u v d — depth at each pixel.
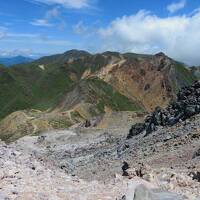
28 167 20.08
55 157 91.50
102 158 73.31
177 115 70.88
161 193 15.80
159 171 23.34
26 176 17.72
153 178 20.84
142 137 74.62
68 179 18.86
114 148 78.81
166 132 64.75
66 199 14.99
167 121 71.44
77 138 126.81
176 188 19.22
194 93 71.50
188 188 19.45
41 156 26.41
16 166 19.36
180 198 15.62
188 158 41.88
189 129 58.53
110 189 17.31
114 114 156.75
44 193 15.14
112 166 55.31
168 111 74.19
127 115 155.50
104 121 153.38
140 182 18.08
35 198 14.36
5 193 14.53
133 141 75.06
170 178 20.86
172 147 51.78
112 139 98.31
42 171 19.72
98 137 121.25
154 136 67.38
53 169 22.55
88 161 75.62
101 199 15.57
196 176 23.38
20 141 130.12
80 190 16.70
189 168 30.47
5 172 17.61
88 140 119.31
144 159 50.00
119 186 17.86
